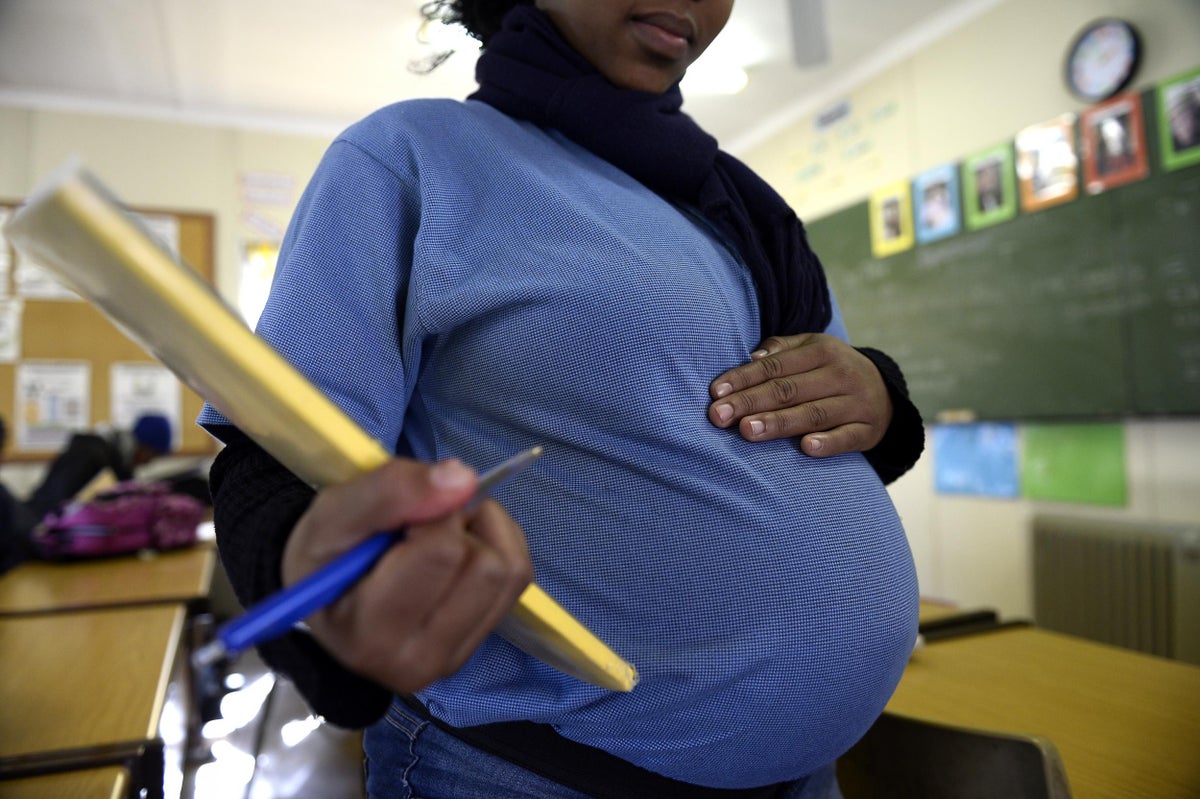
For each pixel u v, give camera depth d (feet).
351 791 6.14
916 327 11.45
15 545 6.06
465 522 0.94
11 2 10.14
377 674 0.89
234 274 13.83
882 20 11.07
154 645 3.90
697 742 1.72
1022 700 3.26
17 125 12.80
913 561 2.14
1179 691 3.32
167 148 13.58
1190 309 8.16
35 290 13.01
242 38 11.19
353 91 12.94
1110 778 2.54
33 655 3.71
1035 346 9.72
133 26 10.82
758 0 10.39
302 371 1.57
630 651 1.68
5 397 12.81
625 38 2.13
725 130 14.82
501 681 1.72
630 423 1.69
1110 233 8.87
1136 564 8.58
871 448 2.23
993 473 10.39
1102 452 9.12
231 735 7.83
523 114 2.14
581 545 1.71
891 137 11.85
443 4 2.90
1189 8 8.24
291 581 0.94
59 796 2.21
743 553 1.71
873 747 2.82
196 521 7.42
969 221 10.59
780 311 2.19
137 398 13.39
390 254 1.75
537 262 1.73
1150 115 8.48
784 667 1.70
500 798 1.77
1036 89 9.78
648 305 1.70
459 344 1.80
